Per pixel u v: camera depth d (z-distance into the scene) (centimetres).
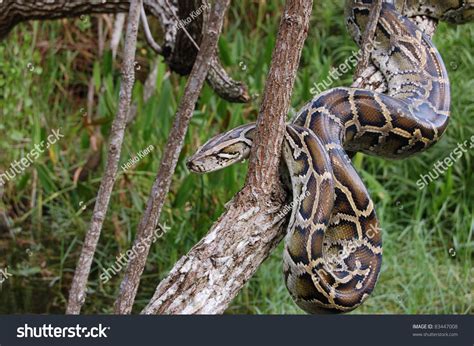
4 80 1272
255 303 1145
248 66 1346
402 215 1277
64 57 1410
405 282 1167
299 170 662
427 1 920
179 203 1077
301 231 657
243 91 970
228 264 628
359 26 880
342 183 699
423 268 1159
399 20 852
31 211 1271
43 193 1298
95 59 1424
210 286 621
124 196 1272
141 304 1134
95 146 1323
